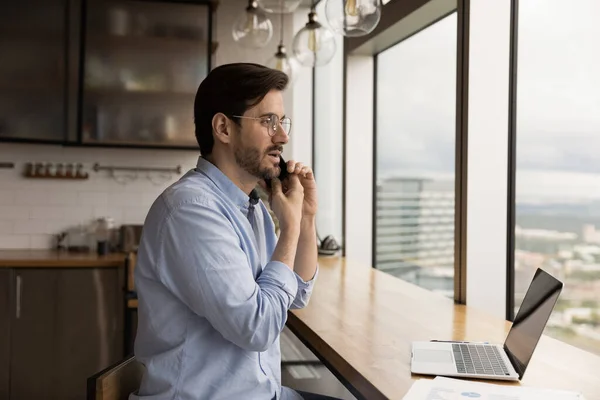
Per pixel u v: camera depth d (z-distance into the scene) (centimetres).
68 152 494
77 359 431
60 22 449
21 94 444
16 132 443
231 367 160
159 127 464
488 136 279
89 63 454
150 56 463
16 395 426
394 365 174
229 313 150
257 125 168
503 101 279
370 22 233
